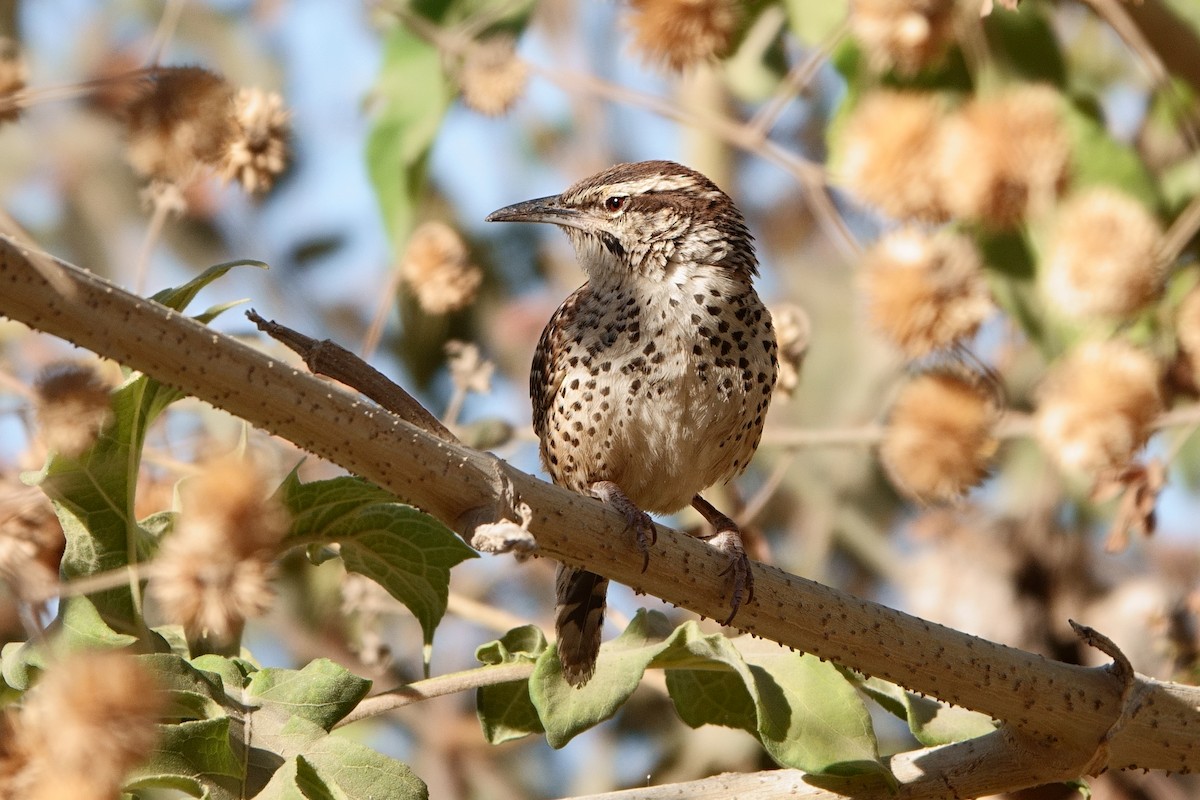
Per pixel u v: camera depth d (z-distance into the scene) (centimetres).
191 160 665
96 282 457
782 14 1029
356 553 643
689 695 670
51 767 463
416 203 910
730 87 1177
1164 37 818
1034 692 585
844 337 1214
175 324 464
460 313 1220
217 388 473
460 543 638
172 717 539
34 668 524
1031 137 710
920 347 757
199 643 625
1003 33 881
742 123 1253
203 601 551
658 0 816
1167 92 806
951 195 718
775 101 810
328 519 614
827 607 576
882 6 775
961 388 768
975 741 614
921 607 1082
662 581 566
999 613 1053
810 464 1166
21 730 477
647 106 834
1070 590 1059
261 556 561
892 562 1138
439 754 1100
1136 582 1081
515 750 1126
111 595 553
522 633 664
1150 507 762
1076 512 1065
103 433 551
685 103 1185
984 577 1062
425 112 911
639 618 638
